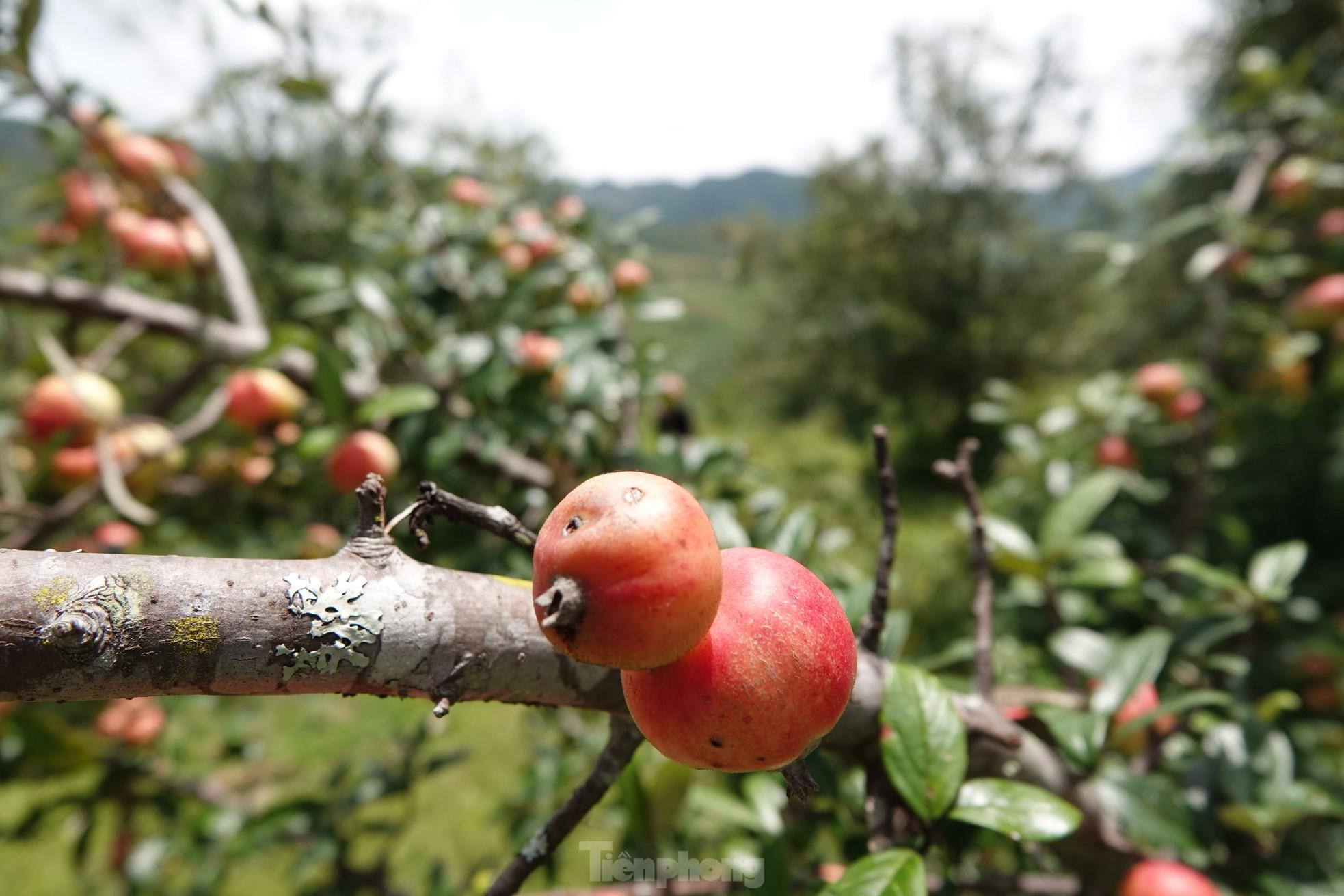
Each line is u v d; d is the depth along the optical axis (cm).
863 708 20
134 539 55
